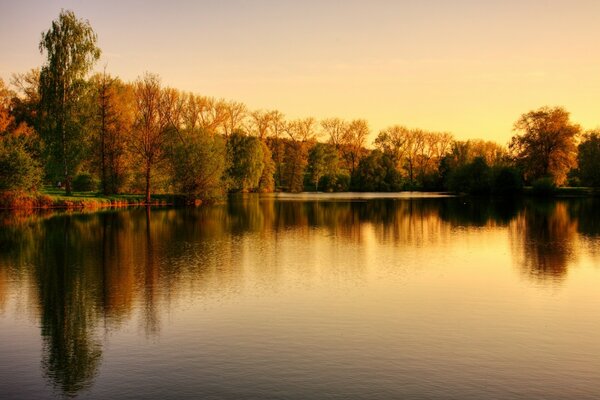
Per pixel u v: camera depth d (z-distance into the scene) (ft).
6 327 50.80
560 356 43.32
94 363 41.75
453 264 83.92
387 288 66.80
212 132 276.41
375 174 372.79
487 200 268.62
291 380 38.24
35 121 199.31
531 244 106.63
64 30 190.49
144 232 122.62
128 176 214.07
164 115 214.90
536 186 278.67
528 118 294.05
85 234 117.80
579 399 35.53
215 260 85.51
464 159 358.43
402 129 406.21
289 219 159.84
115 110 209.46
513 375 39.40
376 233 124.67
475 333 49.01
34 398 35.81
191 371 39.96
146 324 51.44
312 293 63.98
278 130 373.61
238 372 39.73
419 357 42.86
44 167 191.62
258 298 61.36
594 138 303.48
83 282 68.95
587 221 155.43
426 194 342.23
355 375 39.14
